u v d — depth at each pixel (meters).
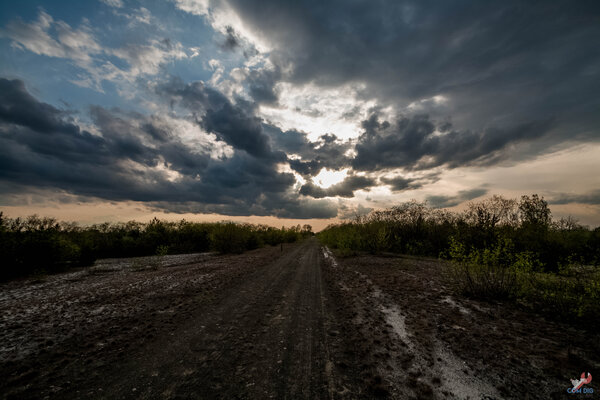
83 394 2.95
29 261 12.53
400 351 4.10
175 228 28.47
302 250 27.23
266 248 31.48
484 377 3.28
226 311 6.32
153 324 5.36
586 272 5.91
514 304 6.37
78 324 5.33
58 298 7.54
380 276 10.74
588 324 4.91
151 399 2.86
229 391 3.04
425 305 6.52
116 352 4.09
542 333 4.57
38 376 3.33
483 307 6.23
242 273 11.84
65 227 19.58
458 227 14.76
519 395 2.88
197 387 3.12
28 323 5.37
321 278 10.94
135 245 23.72
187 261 17.48
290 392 3.03
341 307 6.71
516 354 3.83
